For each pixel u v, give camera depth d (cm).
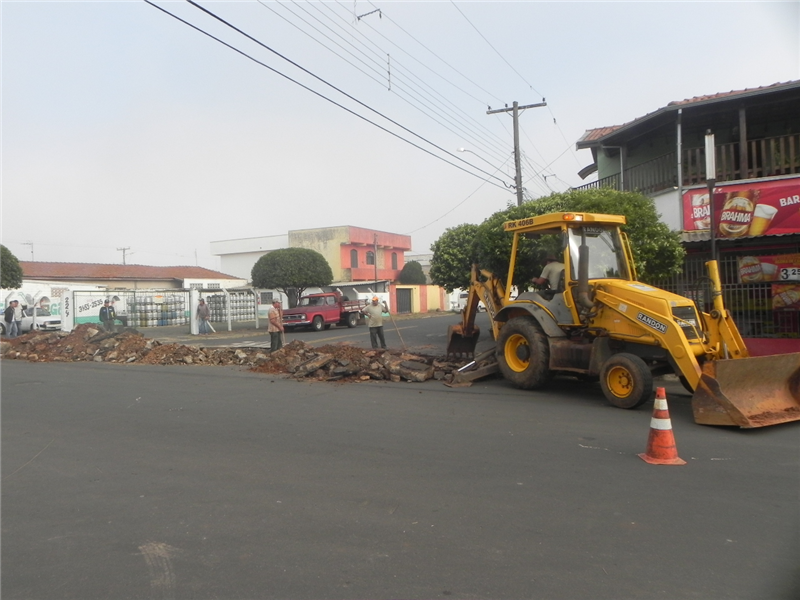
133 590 396
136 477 627
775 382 856
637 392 892
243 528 488
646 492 549
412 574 403
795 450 688
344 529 480
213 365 1548
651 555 423
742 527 470
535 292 1102
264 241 5531
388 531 473
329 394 1087
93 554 451
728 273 1508
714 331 917
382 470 628
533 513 502
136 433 813
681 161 1540
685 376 868
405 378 1214
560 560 418
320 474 619
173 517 516
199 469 648
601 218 1040
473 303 1291
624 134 1767
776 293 1423
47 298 3322
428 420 859
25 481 625
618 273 1059
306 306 3172
